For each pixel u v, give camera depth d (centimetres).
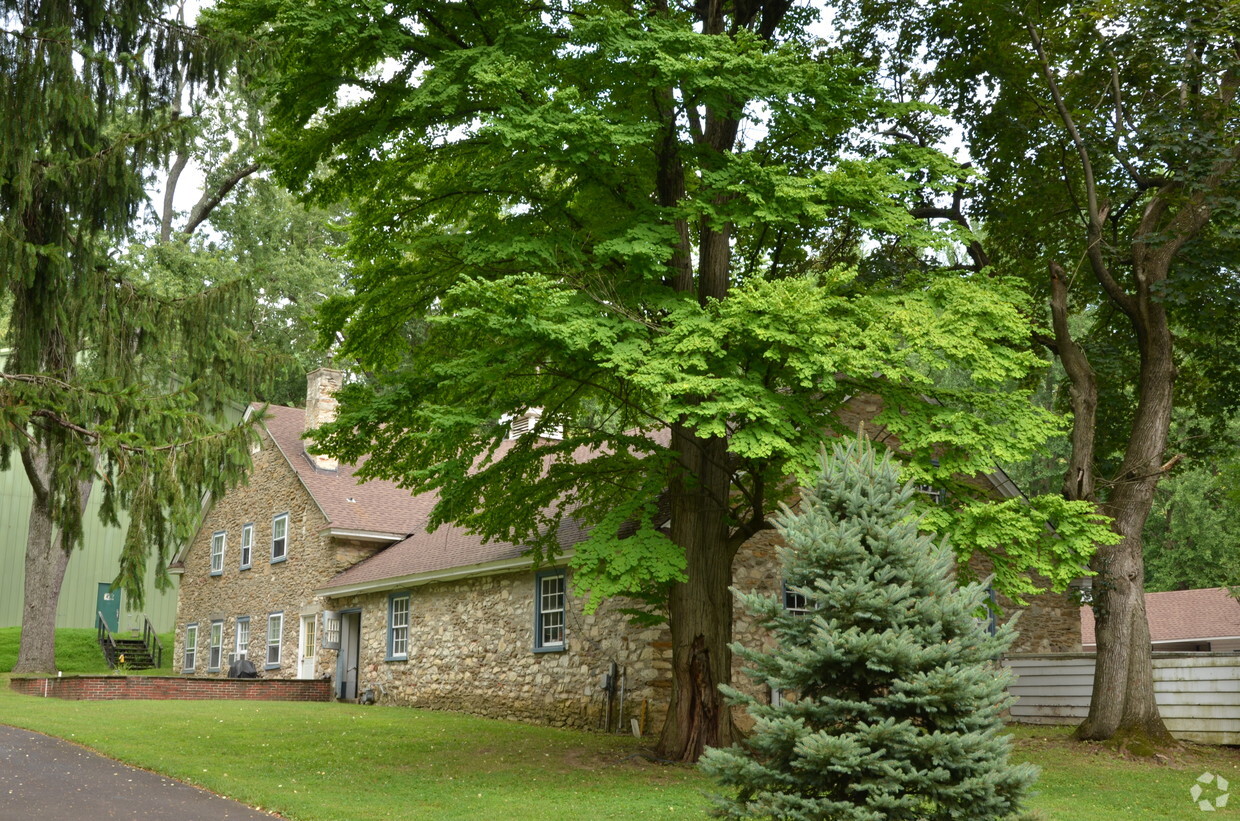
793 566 848
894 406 1367
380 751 1541
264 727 1803
